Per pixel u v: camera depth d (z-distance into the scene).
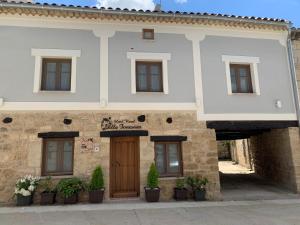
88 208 7.28
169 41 9.47
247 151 16.95
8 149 8.09
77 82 8.70
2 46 8.51
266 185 11.46
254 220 6.34
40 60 8.63
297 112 9.93
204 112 9.28
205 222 6.13
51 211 6.94
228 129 9.61
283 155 10.37
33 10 8.42
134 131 8.74
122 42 9.17
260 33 10.23
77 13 8.67
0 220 6.12
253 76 9.93
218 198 8.88
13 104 8.27
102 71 8.89
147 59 9.24
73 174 8.30
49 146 8.48
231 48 9.88
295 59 10.32
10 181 7.95
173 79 9.27
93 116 8.66
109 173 8.48
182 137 8.99
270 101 9.85
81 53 8.88
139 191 8.62
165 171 8.93
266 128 9.90
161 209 7.27
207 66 9.58
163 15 9.01
